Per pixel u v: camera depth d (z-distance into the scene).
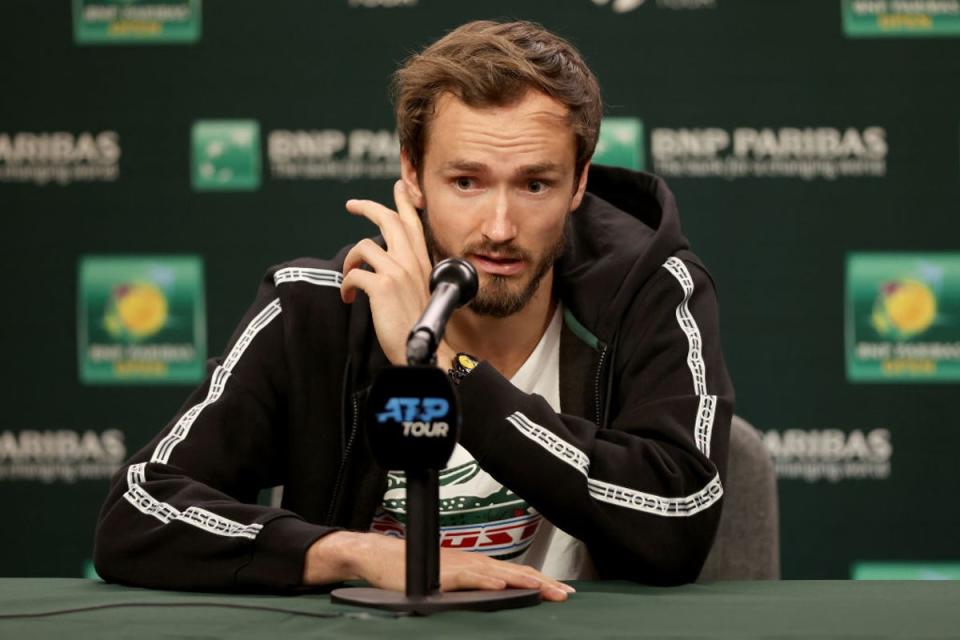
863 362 12.64
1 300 12.88
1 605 5.46
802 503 12.70
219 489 6.97
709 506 6.46
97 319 12.88
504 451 6.18
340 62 12.77
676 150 12.68
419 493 5.22
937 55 12.53
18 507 12.90
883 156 12.58
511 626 4.79
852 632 4.66
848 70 12.58
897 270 12.60
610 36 12.67
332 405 7.37
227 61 12.80
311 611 5.16
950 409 12.59
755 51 12.62
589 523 6.24
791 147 12.62
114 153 12.84
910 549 12.63
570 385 7.69
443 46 6.97
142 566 6.12
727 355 12.71
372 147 12.79
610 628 4.76
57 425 12.88
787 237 12.65
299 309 7.39
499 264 6.74
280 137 12.80
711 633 4.64
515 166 6.59
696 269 7.66
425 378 5.07
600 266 7.62
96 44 12.82
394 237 7.04
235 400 7.17
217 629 4.75
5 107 12.84
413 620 4.93
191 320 12.88
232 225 12.84
